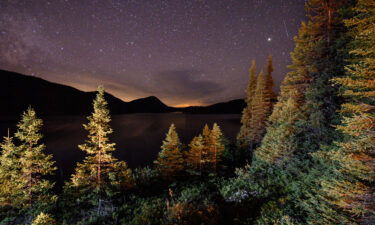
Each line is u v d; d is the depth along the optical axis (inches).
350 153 217.8
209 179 831.7
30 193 577.6
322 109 474.6
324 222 253.6
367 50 191.2
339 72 479.8
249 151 1229.1
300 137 502.9
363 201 207.9
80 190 594.2
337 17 514.3
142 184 814.5
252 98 1355.8
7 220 510.6
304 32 580.7
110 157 622.8
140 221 437.7
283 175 504.7
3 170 583.5
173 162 887.1
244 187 552.1
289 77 644.1
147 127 4498.0
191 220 380.5
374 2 193.0
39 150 604.1
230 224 398.9
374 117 190.5
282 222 331.0
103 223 472.7
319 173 368.8
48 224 322.7
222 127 3644.2
